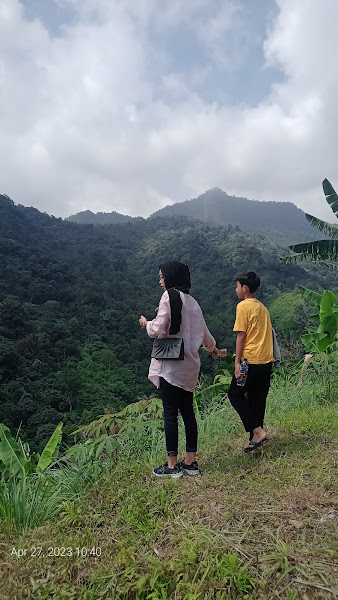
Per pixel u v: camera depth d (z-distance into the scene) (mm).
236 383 3061
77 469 3256
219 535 2018
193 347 2807
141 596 1790
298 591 1646
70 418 38125
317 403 4727
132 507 2404
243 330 3033
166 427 2848
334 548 1853
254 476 2693
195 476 2834
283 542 1904
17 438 3613
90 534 2285
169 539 2107
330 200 8758
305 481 2537
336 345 6152
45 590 1919
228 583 1731
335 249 8328
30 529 2525
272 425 3840
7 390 39688
